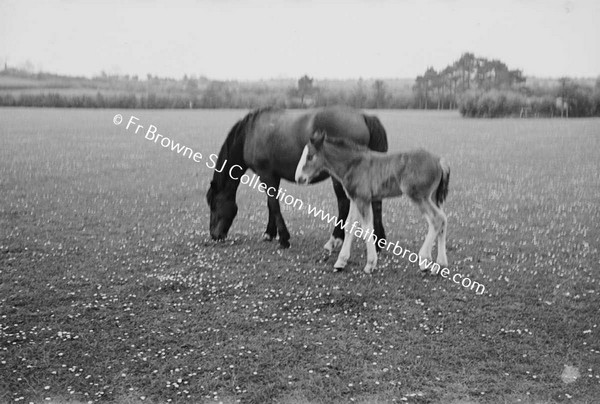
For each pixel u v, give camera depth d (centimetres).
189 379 402
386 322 492
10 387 388
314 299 541
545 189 899
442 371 414
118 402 374
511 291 562
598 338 464
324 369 414
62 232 746
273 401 374
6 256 652
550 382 401
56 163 1071
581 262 638
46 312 511
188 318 501
